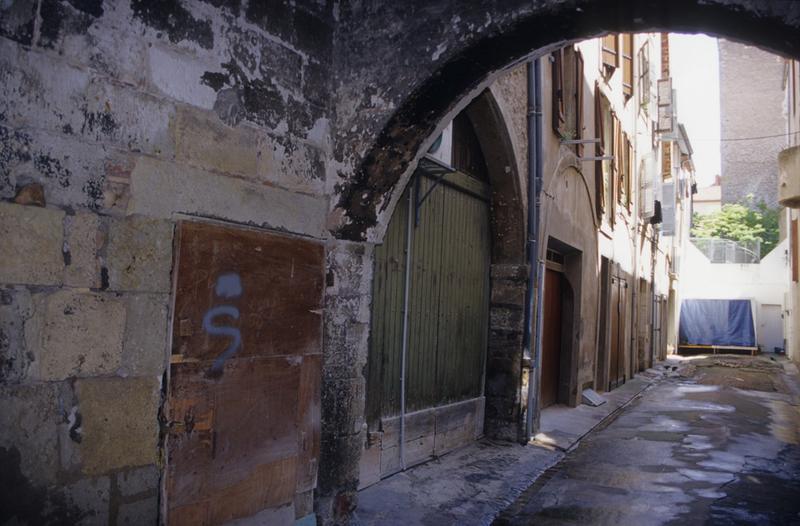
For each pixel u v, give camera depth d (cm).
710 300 3127
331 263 435
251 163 375
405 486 581
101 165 299
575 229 1070
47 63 279
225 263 355
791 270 2309
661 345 2559
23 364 274
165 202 326
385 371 596
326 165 434
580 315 1129
